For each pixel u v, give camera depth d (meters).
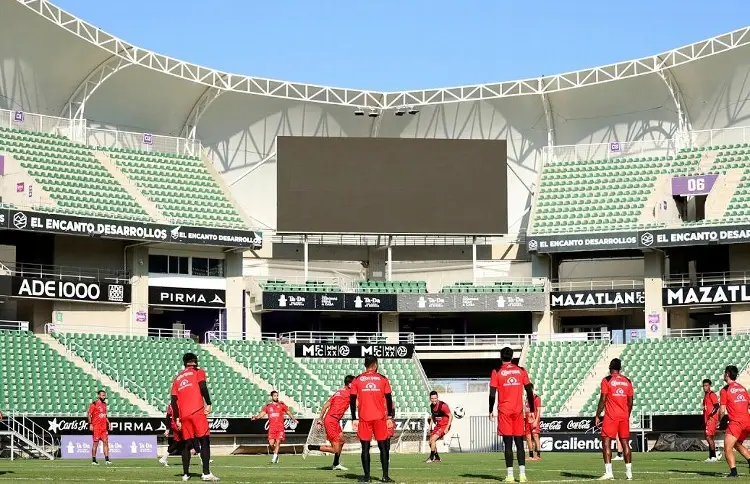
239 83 59.91
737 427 21.69
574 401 50.06
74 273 53.31
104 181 56.31
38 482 19.91
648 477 21.44
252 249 56.06
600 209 58.81
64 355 47.53
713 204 55.84
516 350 54.81
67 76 57.84
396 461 31.75
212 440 44.25
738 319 52.81
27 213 48.72
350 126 63.62
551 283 57.66
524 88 62.66
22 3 51.28
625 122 62.47
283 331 59.28
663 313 54.12
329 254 60.22
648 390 49.44
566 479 21.00
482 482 19.86
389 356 53.03
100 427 31.52
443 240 60.31
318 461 32.84
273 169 63.00
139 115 61.00
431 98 62.41
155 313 58.19
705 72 59.69
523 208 62.91
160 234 52.44
